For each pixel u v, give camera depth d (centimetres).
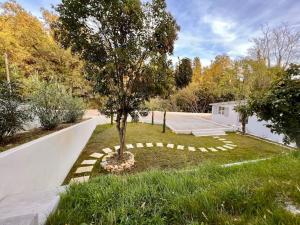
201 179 233
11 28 1428
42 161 393
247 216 151
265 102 323
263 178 220
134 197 185
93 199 185
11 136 420
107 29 519
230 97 2119
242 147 904
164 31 544
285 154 332
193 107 2498
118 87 575
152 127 1301
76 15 494
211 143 952
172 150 780
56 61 1625
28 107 529
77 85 1496
